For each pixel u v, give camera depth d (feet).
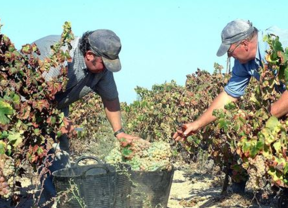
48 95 17.21
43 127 17.49
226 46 16.87
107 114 20.62
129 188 17.79
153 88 53.36
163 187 18.17
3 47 16.52
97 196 16.46
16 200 17.78
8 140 16.11
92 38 17.85
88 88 19.61
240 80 18.39
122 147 19.47
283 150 14.79
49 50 18.62
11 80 16.48
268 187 21.13
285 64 14.25
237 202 21.89
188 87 37.88
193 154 28.17
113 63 17.72
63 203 16.58
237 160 22.21
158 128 40.98
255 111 15.81
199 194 24.41
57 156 20.15
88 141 42.37
